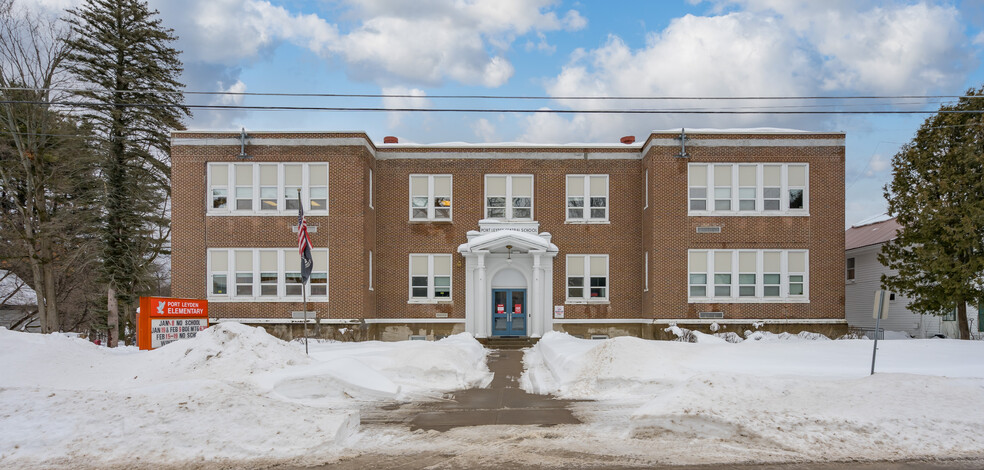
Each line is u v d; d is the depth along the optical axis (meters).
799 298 30.19
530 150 32.69
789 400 12.20
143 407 10.86
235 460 9.59
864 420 10.88
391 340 32.03
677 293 29.94
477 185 32.62
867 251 36.59
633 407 14.34
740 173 30.45
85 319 44.88
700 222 30.19
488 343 30.62
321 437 10.49
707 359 18.12
